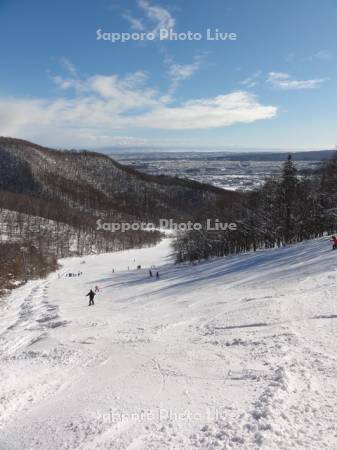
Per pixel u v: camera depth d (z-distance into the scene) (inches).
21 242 4224.9
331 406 275.7
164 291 1434.5
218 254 3038.9
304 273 1002.7
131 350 510.6
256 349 437.4
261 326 553.3
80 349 550.6
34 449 253.0
